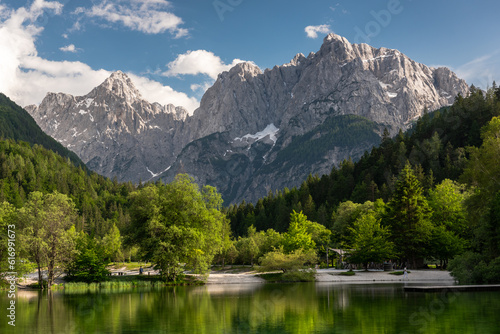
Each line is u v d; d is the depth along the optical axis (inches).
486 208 2298.2
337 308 1291.8
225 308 1353.3
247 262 5423.2
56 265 2497.5
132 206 2667.3
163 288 2347.4
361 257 3363.7
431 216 3818.9
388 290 1924.2
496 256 2073.1
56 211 2438.5
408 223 3604.8
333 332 903.1
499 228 2050.9
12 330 986.1
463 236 3686.0
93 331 956.6
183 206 2659.9
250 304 1456.7
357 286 2260.1
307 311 1242.6
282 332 914.7
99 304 1526.8
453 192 3937.0
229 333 914.1
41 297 1859.0
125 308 1385.3
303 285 2463.1
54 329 993.5
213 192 2871.6
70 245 2482.8
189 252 2605.8
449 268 2242.9
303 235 3897.6
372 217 3479.3
